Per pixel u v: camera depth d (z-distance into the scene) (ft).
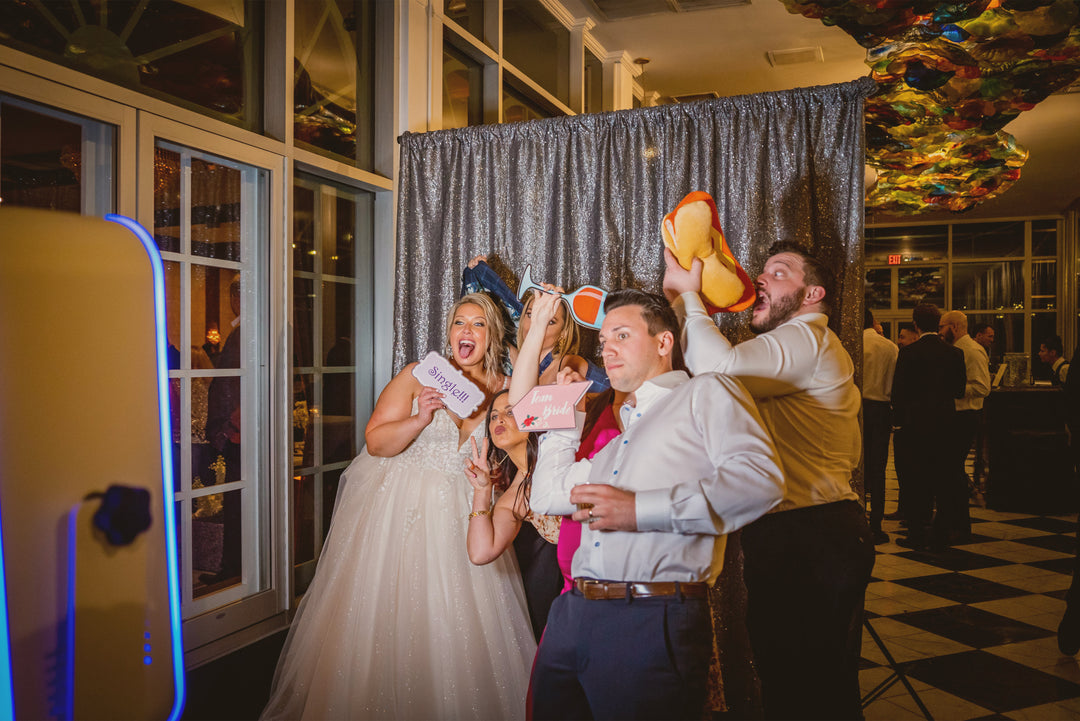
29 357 4.96
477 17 13.75
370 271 11.81
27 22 6.95
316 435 10.85
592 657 5.12
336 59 11.05
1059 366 22.76
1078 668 10.37
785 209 8.91
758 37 17.34
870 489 17.43
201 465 8.96
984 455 23.82
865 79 8.64
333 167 10.63
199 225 8.89
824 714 6.61
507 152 10.34
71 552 5.19
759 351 6.61
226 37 9.25
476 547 6.72
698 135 9.39
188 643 8.52
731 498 4.76
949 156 12.10
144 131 7.93
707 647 5.08
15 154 6.97
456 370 8.13
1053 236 39.14
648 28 16.96
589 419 6.08
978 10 8.46
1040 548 16.83
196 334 8.92
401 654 7.66
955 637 11.55
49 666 5.04
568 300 8.63
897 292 41.83
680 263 7.37
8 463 4.82
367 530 8.17
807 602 6.64
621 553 5.09
